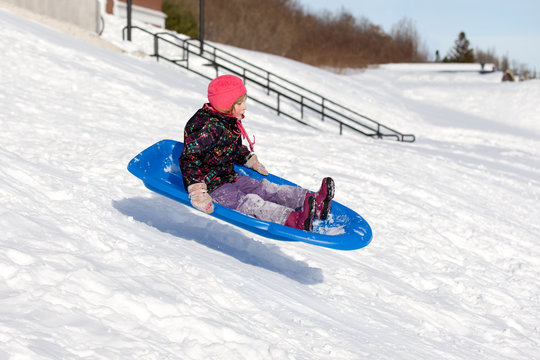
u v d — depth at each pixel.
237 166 4.71
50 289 2.79
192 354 2.67
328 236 3.92
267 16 39.19
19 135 6.92
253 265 4.76
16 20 14.02
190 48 21.86
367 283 5.21
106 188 5.63
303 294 4.38
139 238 4.21
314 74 26.36
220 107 4.12
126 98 10.67
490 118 27.20
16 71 10.20
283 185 4.39
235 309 3.40
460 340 4.71
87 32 16.20
